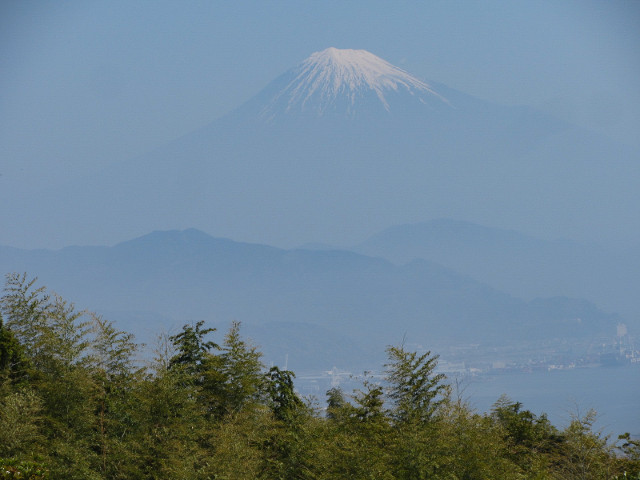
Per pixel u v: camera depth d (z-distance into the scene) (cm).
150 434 5666
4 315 6581
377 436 5891
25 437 5394
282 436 6134
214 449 5834
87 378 5922
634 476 5906
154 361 6075
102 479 5331
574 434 6469
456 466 5691
